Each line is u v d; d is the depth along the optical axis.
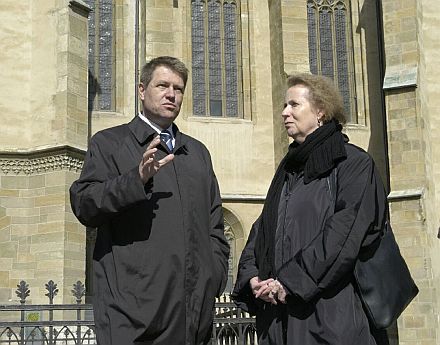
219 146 29.81
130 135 6.07
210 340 6.14
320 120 6.05
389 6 27.67
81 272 23.53
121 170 5.89
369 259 5.46
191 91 30.31
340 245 5.32
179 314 5.65
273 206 6.03
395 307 5.41
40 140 24.53
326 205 5.67
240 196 29.36
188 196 5.94
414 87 26.38
